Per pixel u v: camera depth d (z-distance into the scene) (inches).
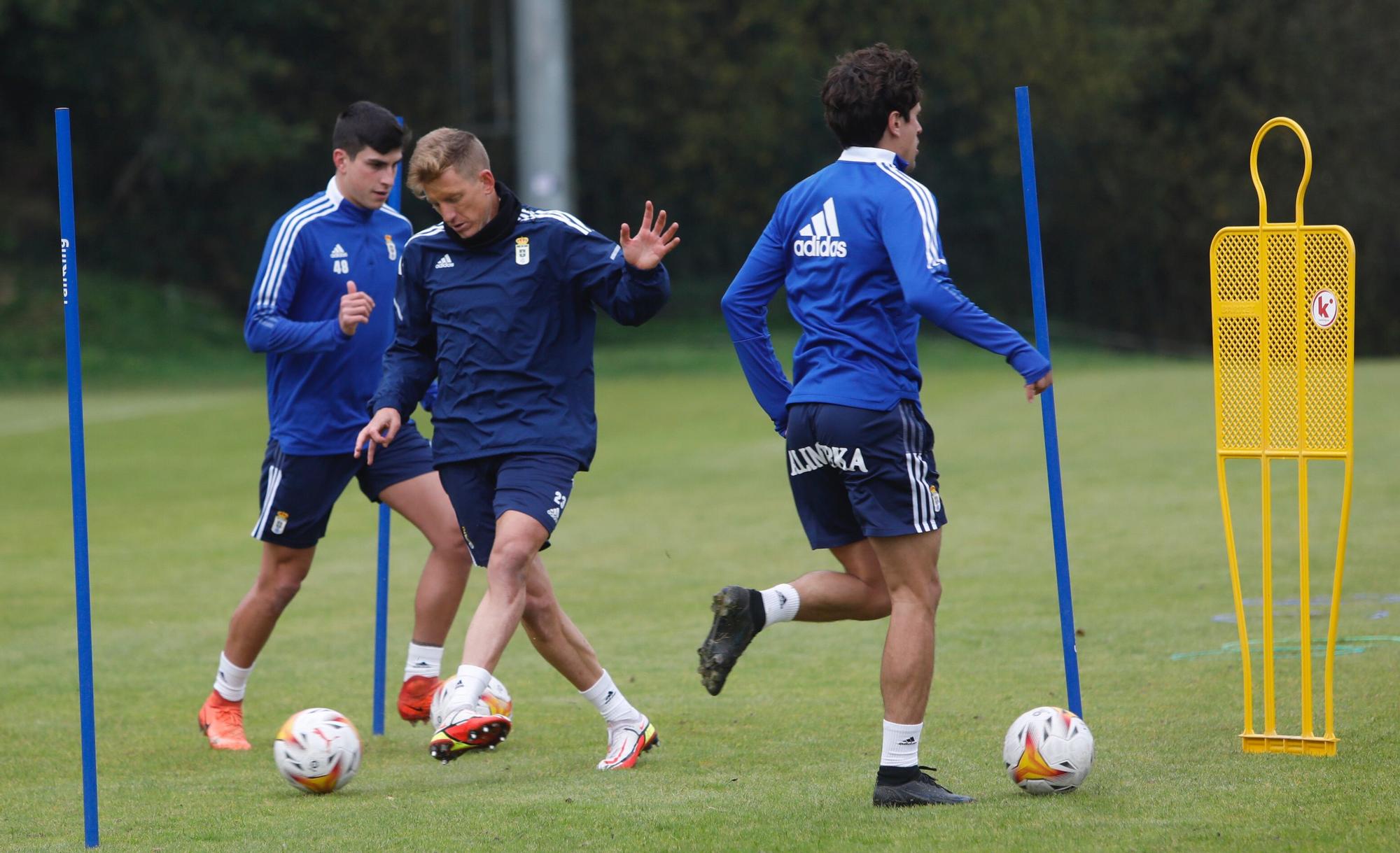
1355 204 5088.6
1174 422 2121.1
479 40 4795.8
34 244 4670.3
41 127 4675.2
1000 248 5403.5
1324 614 937.5
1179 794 546.3
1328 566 1107.3
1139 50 4746.6
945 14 4608.8
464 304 639.8
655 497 1638.8
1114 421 2171.5
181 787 630.5
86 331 4234.7
